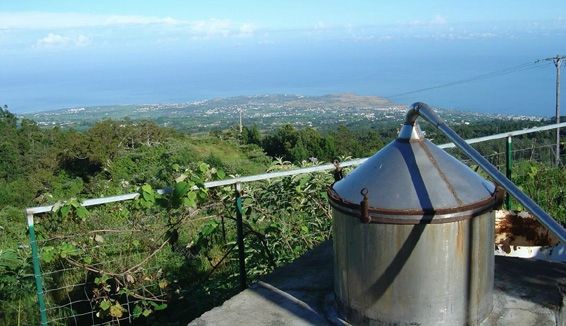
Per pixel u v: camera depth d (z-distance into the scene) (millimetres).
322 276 2670
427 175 2025
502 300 2320
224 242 4242
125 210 4004
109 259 3863
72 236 3523
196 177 3279
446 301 1982
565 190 4938
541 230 2977
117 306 3582
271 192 4297
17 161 21203
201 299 3973
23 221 8852
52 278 4191
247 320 2285
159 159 14859
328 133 22672
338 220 2105
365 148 16391
